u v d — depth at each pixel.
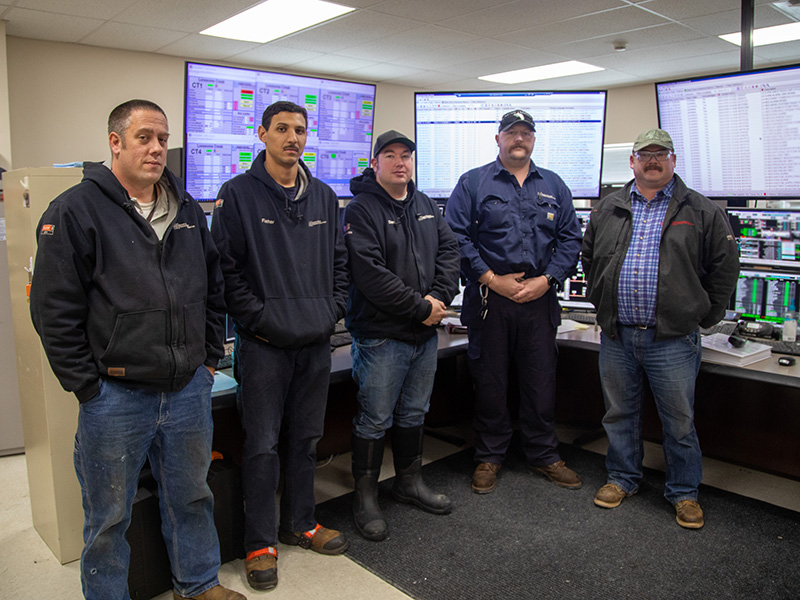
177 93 6.35
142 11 4.68
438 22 5.28
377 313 2.12
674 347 2.17
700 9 4.97
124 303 1.47
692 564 1.97
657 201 2.20
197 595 1.74
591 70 7.38
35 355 1.93
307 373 1.95
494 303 2.43
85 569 1.56
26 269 1.92
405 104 8.40
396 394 2.20
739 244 2.70
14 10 4.56
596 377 3.15
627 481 2.41
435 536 2.15
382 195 2.13
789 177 2.54
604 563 1.98
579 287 3.01
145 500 1.76
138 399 1.52
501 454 2.57
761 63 7.04
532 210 2.42
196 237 1.64
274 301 1.82
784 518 2.28
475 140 2.96
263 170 1.86
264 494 1.88
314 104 3.35
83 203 1.44
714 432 2.79
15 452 3.02
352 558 2.02
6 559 2.03
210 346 1.72
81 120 5.70
